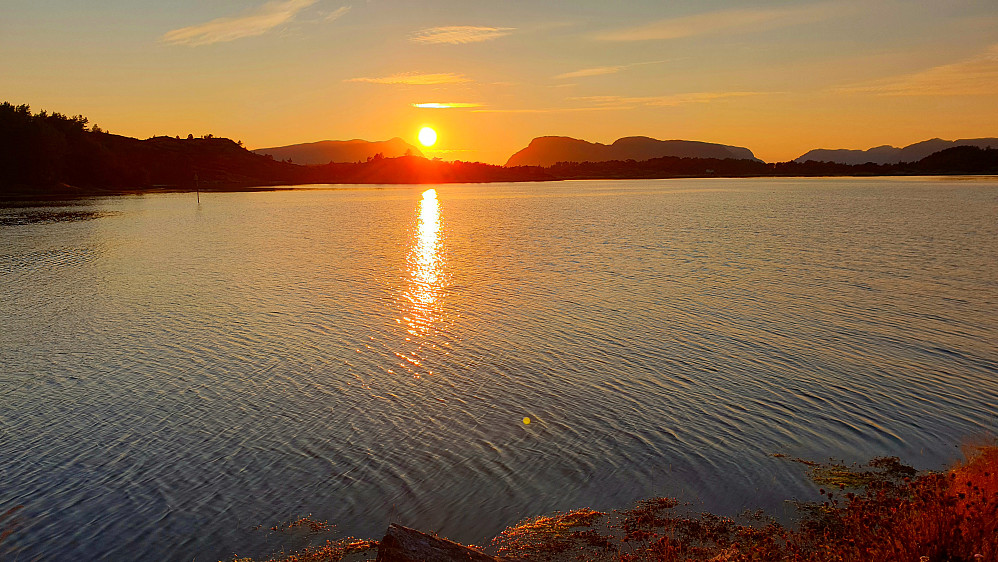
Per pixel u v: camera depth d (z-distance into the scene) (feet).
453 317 82.28
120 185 554.46
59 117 563.07
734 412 50.85
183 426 49.85
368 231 205.16
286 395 55.88
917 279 106.73
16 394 57.00
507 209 316.19
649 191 536.42
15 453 45.75
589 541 34.09
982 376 57.93
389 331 75.82
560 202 375.66
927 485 34.78
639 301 90.89
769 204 328.08
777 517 35.91
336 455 44.68
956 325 75.97
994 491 33.27
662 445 45.39
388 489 40.09
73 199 399.24
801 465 42.11
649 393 55.16
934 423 48.06
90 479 42.01
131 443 47.06
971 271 114.21
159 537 35.53
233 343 71.56
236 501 39.04
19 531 36.27
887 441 45.27
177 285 107.14
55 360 66.33
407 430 48.49
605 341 70.59
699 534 34.40
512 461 43.39
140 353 68.39
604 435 47.14
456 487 40.22
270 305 90.63
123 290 103.04
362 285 105.91
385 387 57.52
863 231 185.88
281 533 35.70
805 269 118.21
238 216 272.31
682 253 142.51
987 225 198.29
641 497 38.63
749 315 81.82
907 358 63.52
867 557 26.81
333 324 79.30
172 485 41.04
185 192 517.14
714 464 42.47
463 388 57.06
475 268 123.54
